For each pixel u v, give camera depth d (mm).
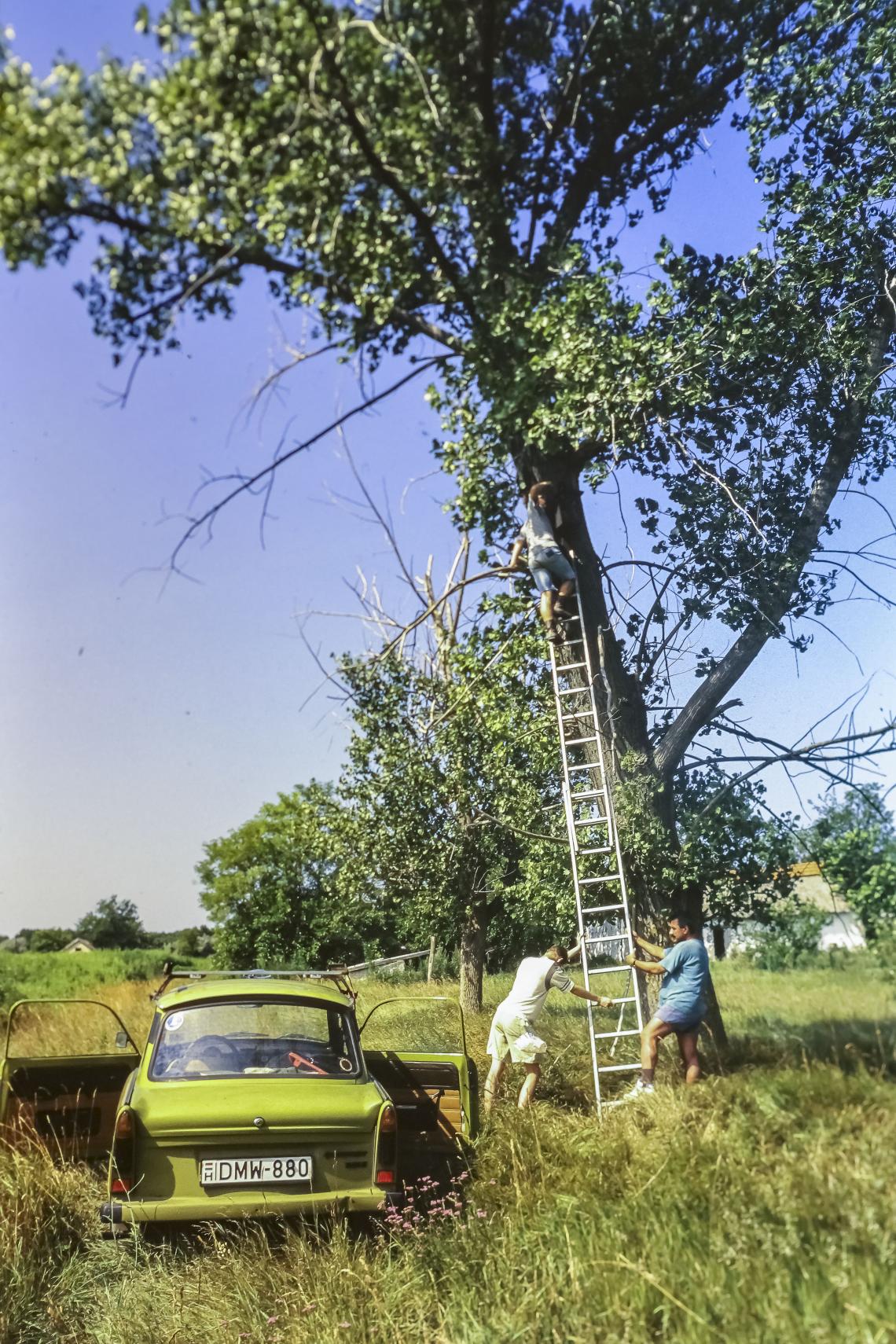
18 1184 7016
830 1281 4324
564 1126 7738
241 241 7883
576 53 9555
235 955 48938
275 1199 6406
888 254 10344
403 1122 8094
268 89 7625
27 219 7574
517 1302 5133
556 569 9852
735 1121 6074
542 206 9992
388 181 8328
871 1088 6039
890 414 10305
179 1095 6688
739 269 10031
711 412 10156
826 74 10203
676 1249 5094
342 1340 5207
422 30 8250
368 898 19641
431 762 17297
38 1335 5625
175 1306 5781
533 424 9086
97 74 7516
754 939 9859
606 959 14141
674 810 10016
